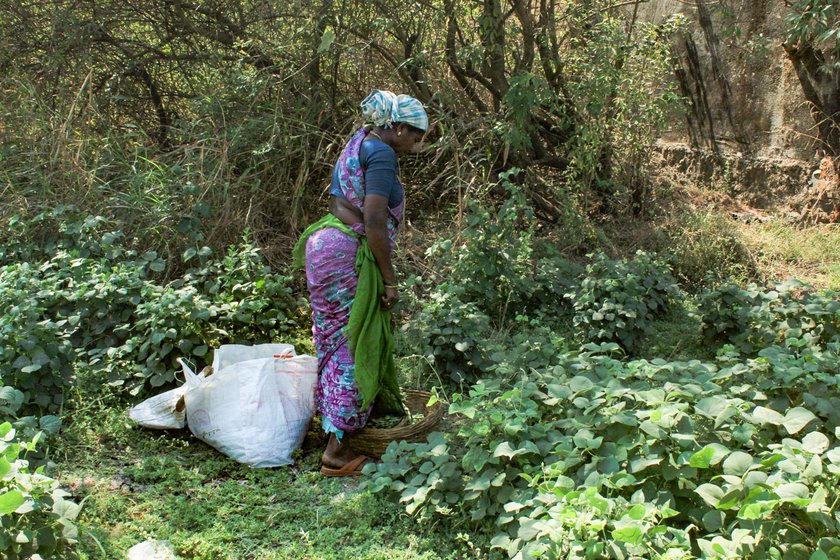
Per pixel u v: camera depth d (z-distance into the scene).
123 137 6.75
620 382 3.60
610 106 7.09
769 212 7.48
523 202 5.68
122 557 3.10
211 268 5.17
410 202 7.11
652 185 7.79
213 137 6.36
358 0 6.57
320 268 3.68
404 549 3.19
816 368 3.64
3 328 3.92
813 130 7.08
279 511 3.43
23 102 6.64
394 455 3.55
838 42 6.60
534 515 2.88
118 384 4.27
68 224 5.53
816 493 2.58
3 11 7.23
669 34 7.18
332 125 6.85
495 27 6.60
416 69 6.94
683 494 3.07
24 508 2.58
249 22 6.99
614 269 5.37
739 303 5.01
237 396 3.90
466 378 4.61
